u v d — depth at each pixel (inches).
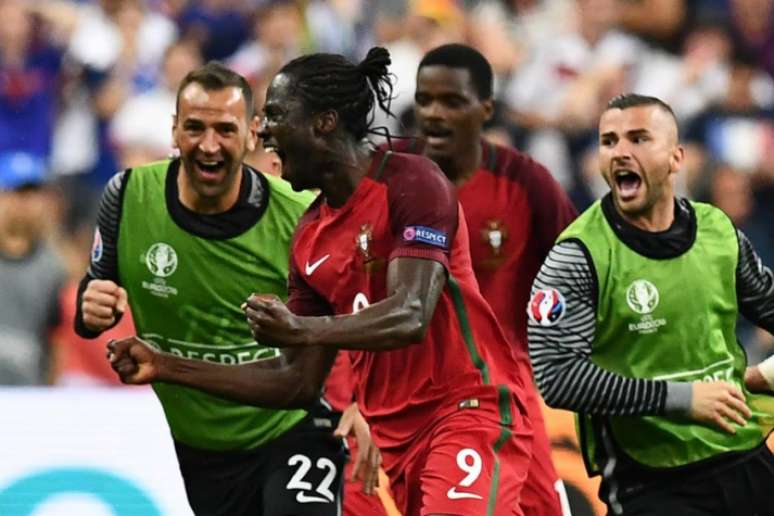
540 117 1861.5
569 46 1920.5
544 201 1024.9
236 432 921.5
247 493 932.0
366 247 804.0
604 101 1883.6
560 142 1850.4
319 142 797.9
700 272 841.5
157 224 899.4
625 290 834.8
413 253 776.9
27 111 1793.8
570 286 831.7
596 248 836.0
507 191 1023.0
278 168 926.4
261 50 1861.5
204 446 927.7
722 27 1972.2
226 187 885.8
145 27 1870.1
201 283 900.6
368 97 807.7
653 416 826.8
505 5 1990.7
